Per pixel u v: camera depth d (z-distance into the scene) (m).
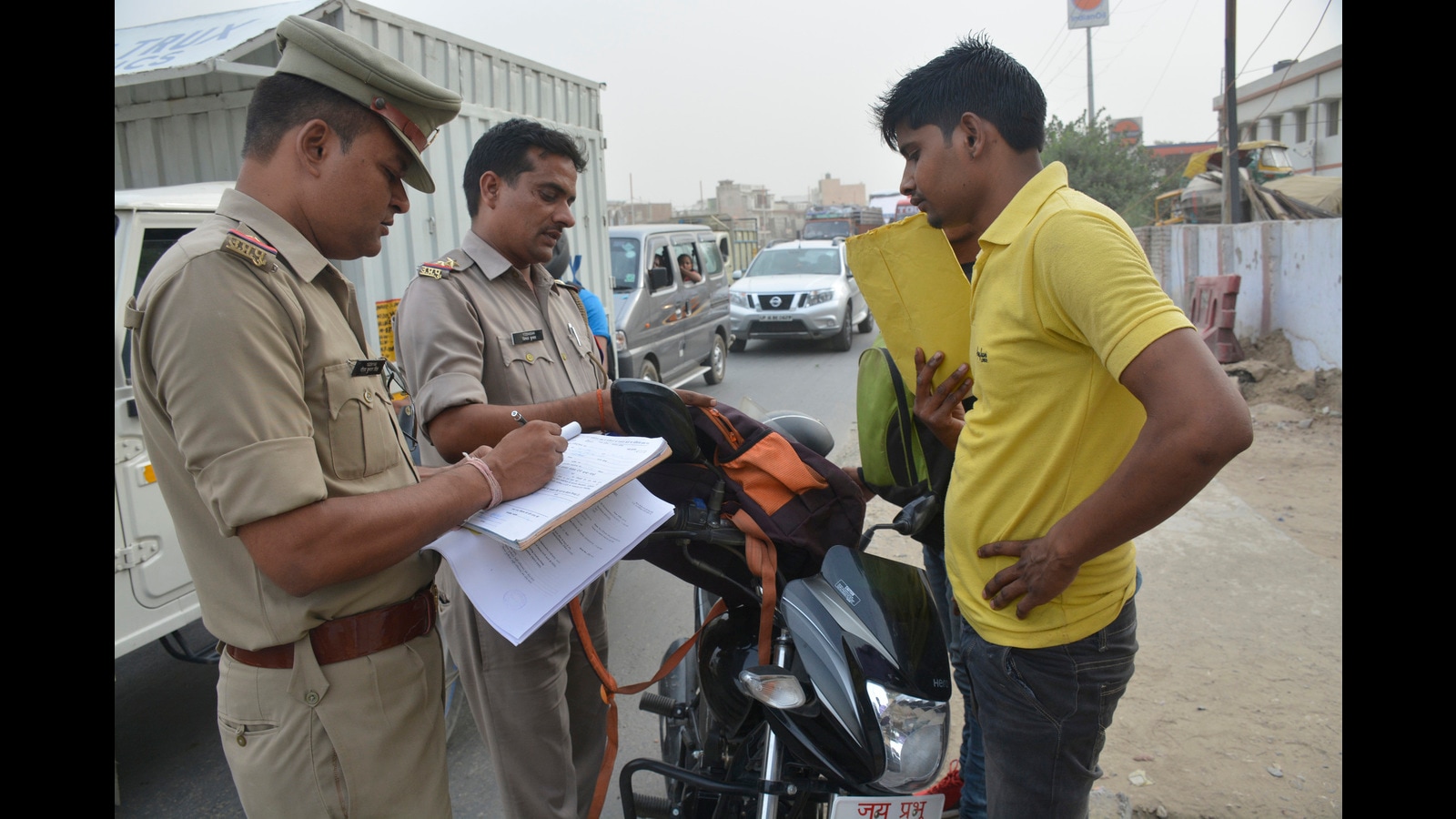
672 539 1.88
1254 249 8.88
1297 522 4.79
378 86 1.43
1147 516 1.27
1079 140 24.16
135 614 2.93
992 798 1.67
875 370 2.11
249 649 1.42
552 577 1.48
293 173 1.43
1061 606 1.49
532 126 2.20
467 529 1.52
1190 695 3.20
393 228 4.72
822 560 1.91
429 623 1.60
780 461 1.88
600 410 2.07
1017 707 1.56
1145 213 22.55
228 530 1.30
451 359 2.06
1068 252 1.33
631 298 7.94
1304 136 21.36
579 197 6.82
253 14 4.68
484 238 2.25
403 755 1.52
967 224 1.64
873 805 1.63
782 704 1.65
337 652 1.44
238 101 4.61
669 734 2.46
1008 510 1.50
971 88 1.53
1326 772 2.74
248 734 1.44
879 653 1.73
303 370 1.40
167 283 1.28
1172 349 1.23
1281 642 3.54
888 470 2.14
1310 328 7.79
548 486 1.52
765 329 12.23
